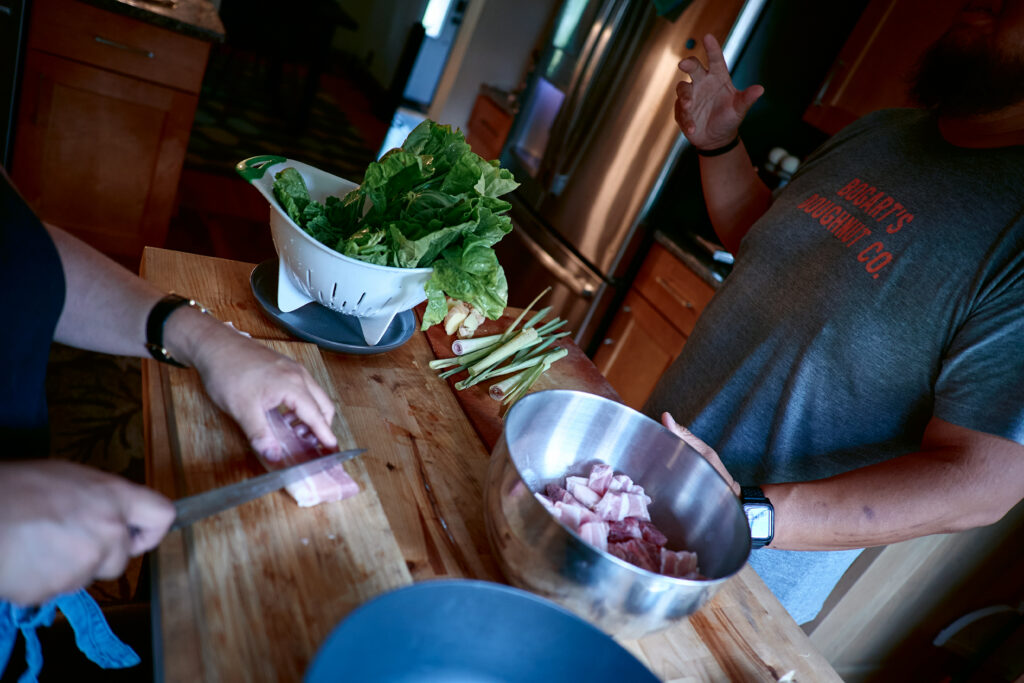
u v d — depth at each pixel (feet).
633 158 8.39
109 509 1.82
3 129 7.23
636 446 3.01
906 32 7.07
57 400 6.22
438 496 2.77
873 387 3.89
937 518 3.18
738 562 2.41
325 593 2.17
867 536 3.22
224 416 2.63
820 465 4.09
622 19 8.68
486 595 1.97
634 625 2.28
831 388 4.02
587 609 2.25
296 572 2.19
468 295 3.13
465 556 2.55
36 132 7.42
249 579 2.11
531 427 2.85
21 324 2.14
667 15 8.14
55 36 6.95
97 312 2.56
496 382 3.71
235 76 17.52
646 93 8.28
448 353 3.80
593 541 2.48
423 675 1.99
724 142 5.17
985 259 3.60
